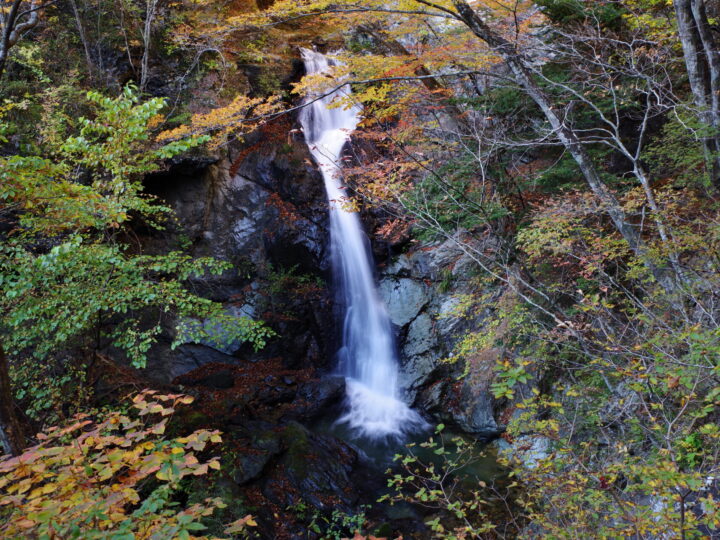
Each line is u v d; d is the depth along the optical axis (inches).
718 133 253.9
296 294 492.1
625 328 216.2
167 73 463.2
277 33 576.7
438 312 453.4
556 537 137.5
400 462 373.7
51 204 205.9
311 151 518.9
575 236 262.2
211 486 288.4
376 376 486.3
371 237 507.2
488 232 313.1
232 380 440.8
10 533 88.2
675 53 354.3
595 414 218.2
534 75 351.6
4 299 251.4
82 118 206.1
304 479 319.3
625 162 382.3
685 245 219.9
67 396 308.2
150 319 435.5
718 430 128.7
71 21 441.1
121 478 104.7
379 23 471.5
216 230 480.4
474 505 166.4
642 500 163.5
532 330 283.6
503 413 372.2
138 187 263.7
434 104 363.6
